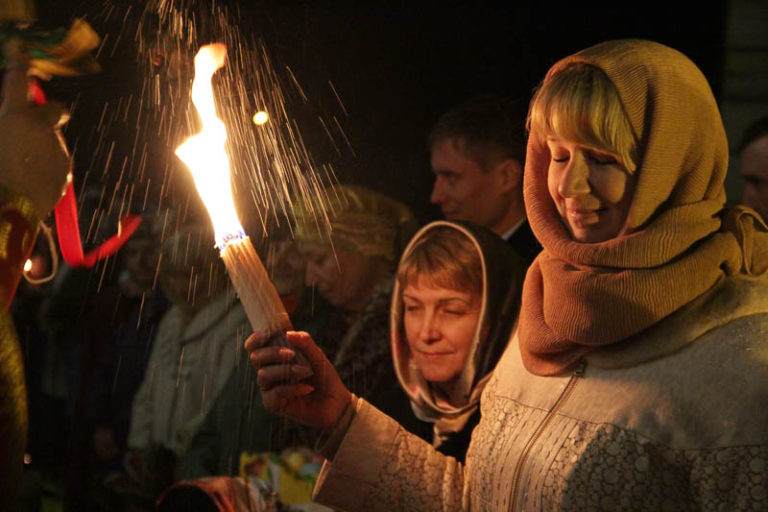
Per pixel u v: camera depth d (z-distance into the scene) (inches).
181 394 90.8
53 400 123.7
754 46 102.7
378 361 70.7
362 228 77.0
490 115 78.4
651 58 43.9
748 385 41.3
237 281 48.6
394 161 118.9
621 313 44.5
